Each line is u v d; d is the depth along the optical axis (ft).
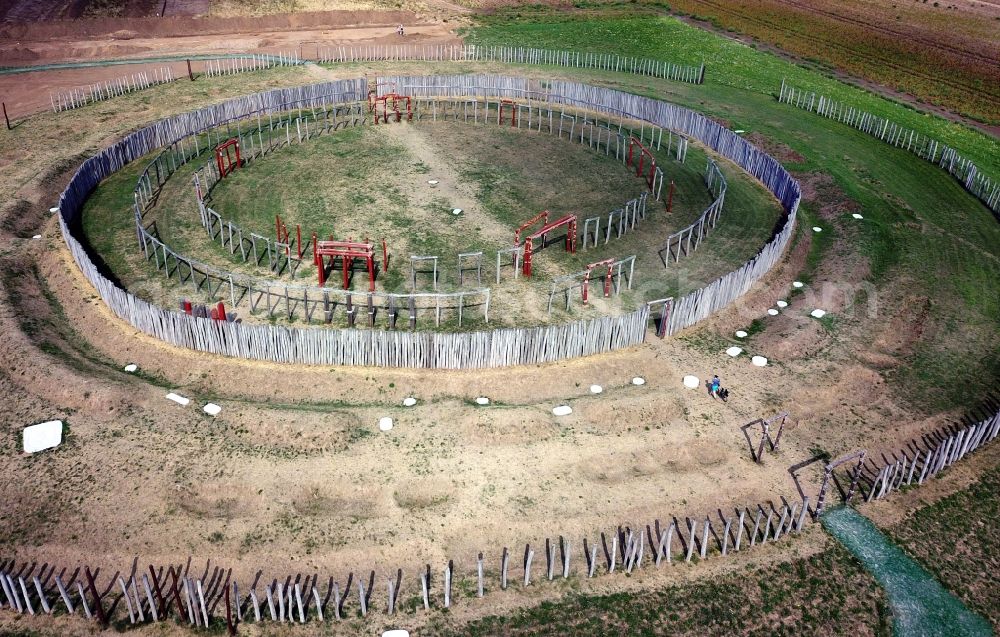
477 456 95.04
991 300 131.75
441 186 166.30
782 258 140.77
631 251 144.15
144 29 272.10
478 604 77.97
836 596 80.28
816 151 188.55
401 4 311.27
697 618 77.56
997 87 242.17
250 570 80.53
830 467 88.22
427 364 108.58
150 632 74.28
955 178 176.45
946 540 87.10
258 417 98.89
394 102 200.44
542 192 165.58
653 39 279.49
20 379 104.37
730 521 82.79
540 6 326.03
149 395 102.53
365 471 92.12
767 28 304.91
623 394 106.22
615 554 82.33
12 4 278.87
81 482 89.35
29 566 80.07
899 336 122.01
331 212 154.10
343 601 77.66
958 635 77.10
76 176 152.05
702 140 192.95
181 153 175.32
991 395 109.60
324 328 118.73
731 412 104.22
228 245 140.97
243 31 280.10
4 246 134.00
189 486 89.40
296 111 205.77
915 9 336.49
